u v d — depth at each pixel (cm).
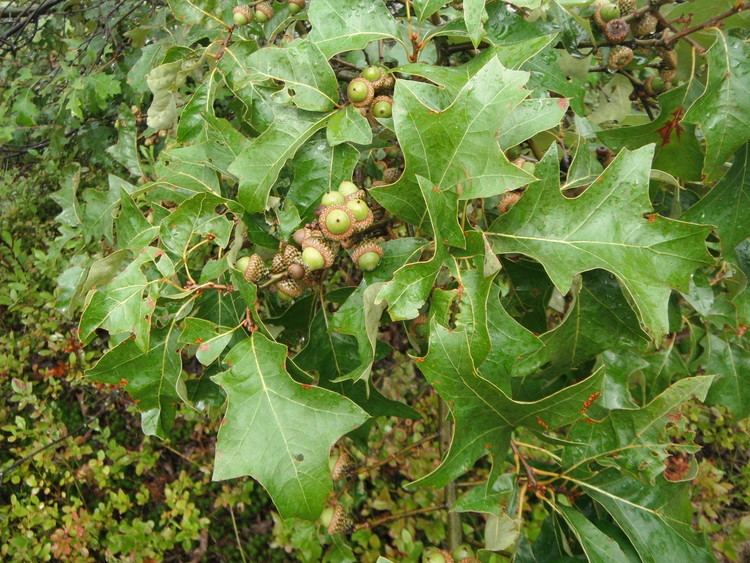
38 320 80
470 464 29
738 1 33
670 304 37
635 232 29
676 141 35
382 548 69
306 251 32
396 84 29
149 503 75
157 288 31
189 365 77
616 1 38
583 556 31
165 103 41
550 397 28
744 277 36
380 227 35
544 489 31
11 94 62
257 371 30
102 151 66
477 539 59
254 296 31
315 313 36
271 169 31
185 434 80
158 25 53
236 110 41
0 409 77
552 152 29
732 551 61
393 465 73
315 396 30
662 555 30
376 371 79
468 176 28
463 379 27
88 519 65
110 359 32
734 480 82
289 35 39
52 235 90
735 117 31
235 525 69
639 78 44
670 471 50
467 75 30
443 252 28
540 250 30
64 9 75
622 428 30
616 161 29
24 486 74
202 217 33
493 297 29
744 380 42
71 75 58
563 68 39
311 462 29
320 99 32
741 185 34
